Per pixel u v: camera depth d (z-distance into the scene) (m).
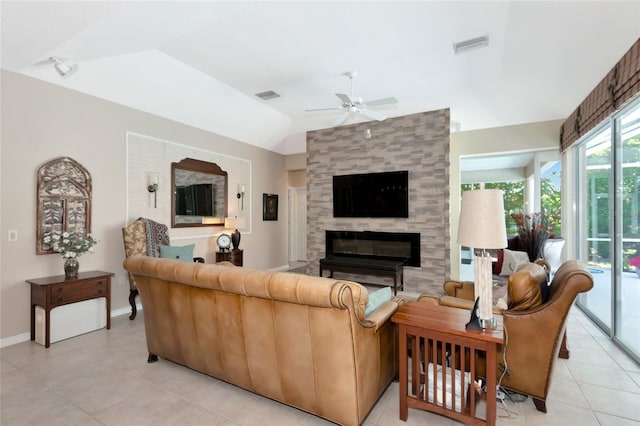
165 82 4.00
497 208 1.70
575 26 2.68
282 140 6.72
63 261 3.36
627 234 2.82
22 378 2.33
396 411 1.94
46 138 3.25
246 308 1.88
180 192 4.75
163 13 2.39
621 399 2.03
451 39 3.13
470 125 5.25
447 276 4.66
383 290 2.27
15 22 2.14
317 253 5.76
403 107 4.99
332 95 4.69
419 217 4.86
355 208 5.38
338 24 2.89
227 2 2.45
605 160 3.31
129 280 3.90
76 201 3.47
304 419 1.85
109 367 2.50
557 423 1.80
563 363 2.53
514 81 4.05
